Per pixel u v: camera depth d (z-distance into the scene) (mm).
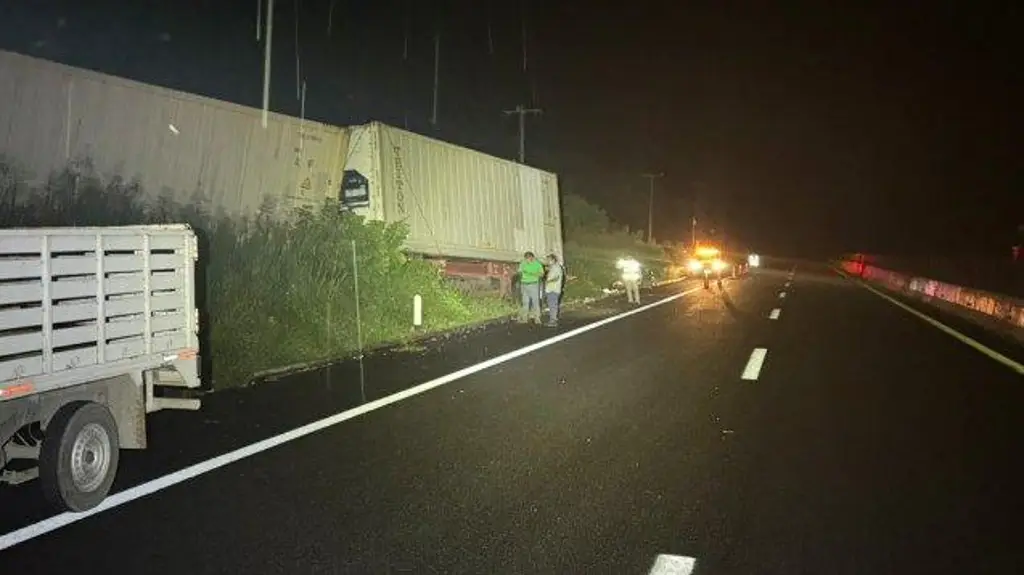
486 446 7934
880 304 28531
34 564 5047
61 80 12195
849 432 8727
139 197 13492
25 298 5500
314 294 15227
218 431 8422
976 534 5789
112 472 6324
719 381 11664
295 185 17656
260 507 6125
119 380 6559
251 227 16125
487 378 11703
